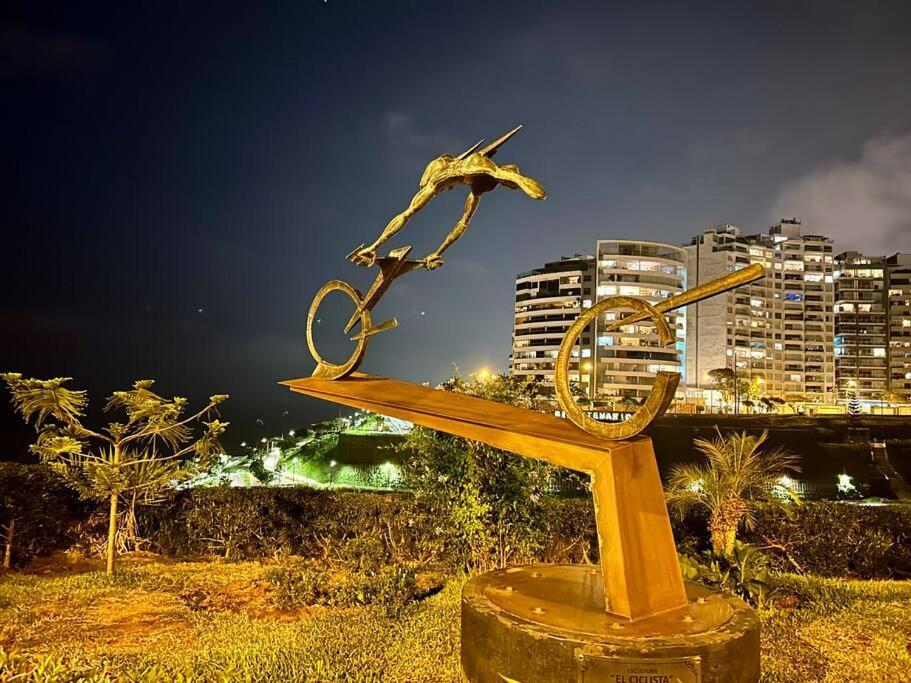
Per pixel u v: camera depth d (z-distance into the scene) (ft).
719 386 330.13
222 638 22.27
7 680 15.49
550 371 325.83
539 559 33.78
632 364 309.01
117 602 26.81
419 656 20.40
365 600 27.35
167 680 16.44
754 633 13.29
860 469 154.20
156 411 33.24
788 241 370.73
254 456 114.52
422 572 33.50
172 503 39.09
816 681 19.72
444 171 16.66
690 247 360.69
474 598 14.84
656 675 12.12
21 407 31.37
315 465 111.24
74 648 20.97
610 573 13.88
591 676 12.18
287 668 18.79
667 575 14.25
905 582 33.63
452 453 31.55
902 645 22.59
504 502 30.89
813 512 35.50
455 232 17.88
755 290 359.46
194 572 33.45
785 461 32.58
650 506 14.37
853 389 377.50
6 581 30.30
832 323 370.12
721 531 31.01
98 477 31.53
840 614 25.95
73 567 34.71
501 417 16.37
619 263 313.32
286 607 27.09
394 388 18.78
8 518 33.73
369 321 18.79
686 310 361.10
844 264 390.21
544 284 339.57
